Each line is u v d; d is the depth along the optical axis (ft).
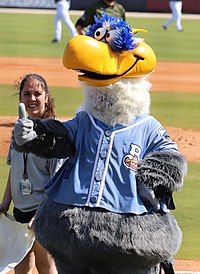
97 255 24.38
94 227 24.25
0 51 135.03
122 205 24.49
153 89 100.01
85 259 24.67
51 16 235.81
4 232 31.35
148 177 24.34
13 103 84.94
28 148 24.97
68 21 158.30
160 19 237.66
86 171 25.07
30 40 159.43
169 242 24.82
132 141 25.18
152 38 174.60
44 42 156.56
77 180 24.94
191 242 42.98
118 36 24.91
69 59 24.97
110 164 24.88
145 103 25.85
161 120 78.23
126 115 25.39
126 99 25.32
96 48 24.85
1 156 60.70
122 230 24.20
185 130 73.46
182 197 52.39
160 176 24.31
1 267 30.99
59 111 79.71
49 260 32.22
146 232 24.40
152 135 25.45
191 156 63.10
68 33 183.73
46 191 25.57
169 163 24.47
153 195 24.62
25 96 32.32
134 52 25.25
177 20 200.23
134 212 24.35
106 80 25.03
